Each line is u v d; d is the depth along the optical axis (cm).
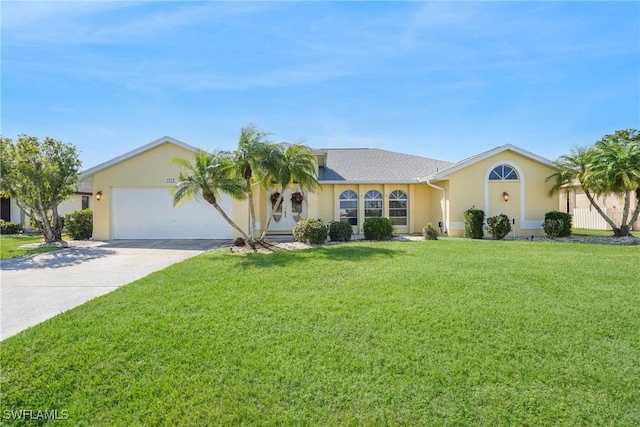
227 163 1188
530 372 357
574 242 1409
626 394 321
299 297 605
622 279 729
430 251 1128
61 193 1462
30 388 333
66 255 1151
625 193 1545
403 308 543
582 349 406
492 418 292
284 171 1236
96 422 290
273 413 299
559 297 601
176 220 1602
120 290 665
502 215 1554
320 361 380
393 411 301
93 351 404
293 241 1498
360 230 1862
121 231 1599
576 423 286
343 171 1952
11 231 2034
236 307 554
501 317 503
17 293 677
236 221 1591
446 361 379
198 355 395
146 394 325
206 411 302
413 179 1833
